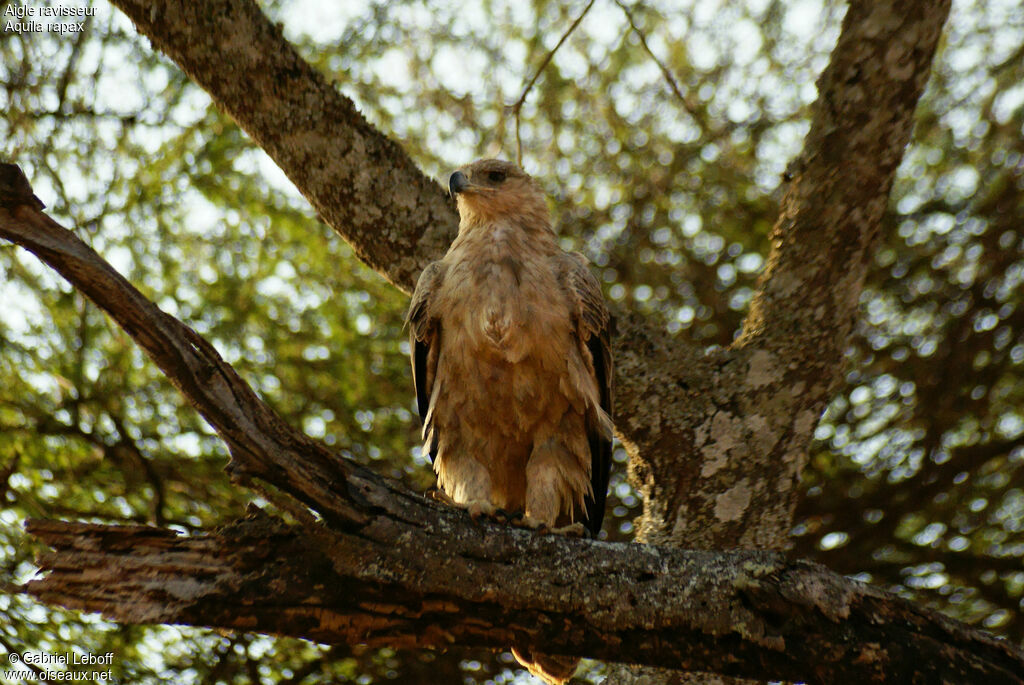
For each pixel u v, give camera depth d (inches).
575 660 307.6
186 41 357.4
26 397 523.5
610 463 380.5
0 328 520.7
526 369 348.5
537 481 354.6
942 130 603.5
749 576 245.6
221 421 223.1
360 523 238.2
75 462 523.2
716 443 373.4
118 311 211.6
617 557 250.8
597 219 607.2
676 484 373.7
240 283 562.6
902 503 569.3
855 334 596.1
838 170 388.5
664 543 363.3
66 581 220.2
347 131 370.0
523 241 364.5
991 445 572.1
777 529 367.6
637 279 603.5
